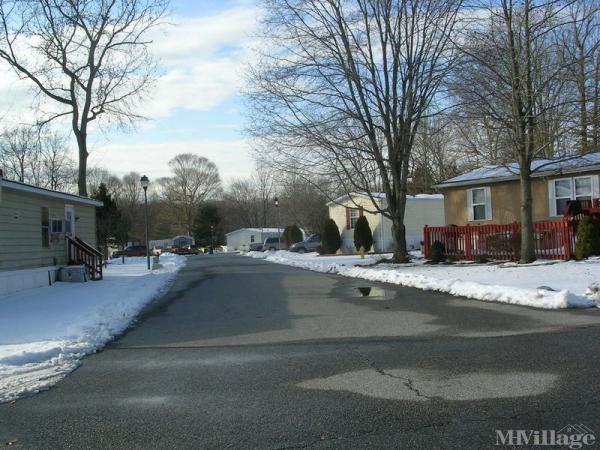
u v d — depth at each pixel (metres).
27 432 4.91
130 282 18.91
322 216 51.44
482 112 16.97
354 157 21.33
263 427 4.80
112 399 5.79
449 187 25.59
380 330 8.84
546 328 8.27
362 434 4.55
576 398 5.17
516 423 4.65
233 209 105.19
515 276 14.30
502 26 16.98
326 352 7.49
